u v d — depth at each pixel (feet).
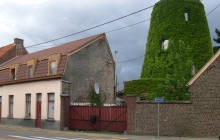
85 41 106.32
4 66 126.11
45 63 100.58
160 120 73.31
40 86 100.07
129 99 75.82
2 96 120.88
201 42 102.68
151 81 95.04
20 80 108.47
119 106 79.82
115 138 68.64
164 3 106.22
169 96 76.79
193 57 100.17
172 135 73.05
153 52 105.40
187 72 78.79
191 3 105.09
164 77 99.96
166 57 101.30
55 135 75.10
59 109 90.63
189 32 102.27
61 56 97.09
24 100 107.45
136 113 74.43
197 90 75.72
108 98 109.60
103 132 81.05
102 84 107.96
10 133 77.77
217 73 78.13
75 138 67.87
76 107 88.89
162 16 105.60
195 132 74.28
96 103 97.91
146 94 88.99
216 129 76.28
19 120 108.88
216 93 77.46
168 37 102.89
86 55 102.89
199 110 75.25
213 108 76.69
